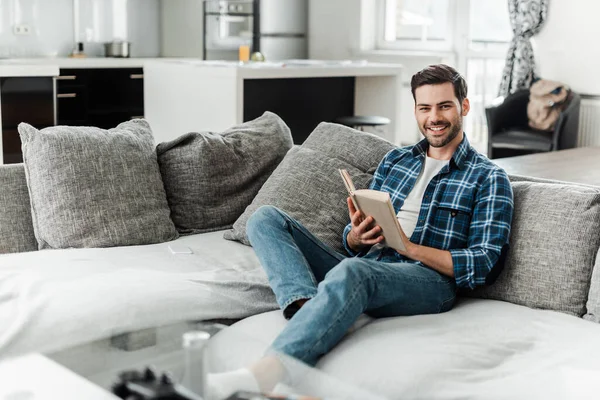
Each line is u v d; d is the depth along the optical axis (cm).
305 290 207
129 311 202
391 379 173
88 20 737
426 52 743
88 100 673
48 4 707
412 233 231
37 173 262
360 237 223
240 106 514
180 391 145
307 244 230
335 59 812
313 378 149
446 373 175
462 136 238
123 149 274
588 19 649
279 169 281
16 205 268
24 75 562
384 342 189
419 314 213
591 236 215
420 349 184
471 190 227
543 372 178
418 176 240
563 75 671
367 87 620
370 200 210
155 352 157
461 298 233
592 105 652
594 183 409
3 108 557
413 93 238
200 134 287
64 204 259
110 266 236
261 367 153
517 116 646
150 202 274
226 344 164
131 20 770
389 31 786
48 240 260
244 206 293
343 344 190
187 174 283
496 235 219
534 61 685
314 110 603
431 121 232
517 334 199
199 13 759
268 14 790
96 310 199
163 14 796
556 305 215
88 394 142
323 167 272
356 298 194
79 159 264
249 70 516
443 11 739
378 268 204
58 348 161
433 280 215
